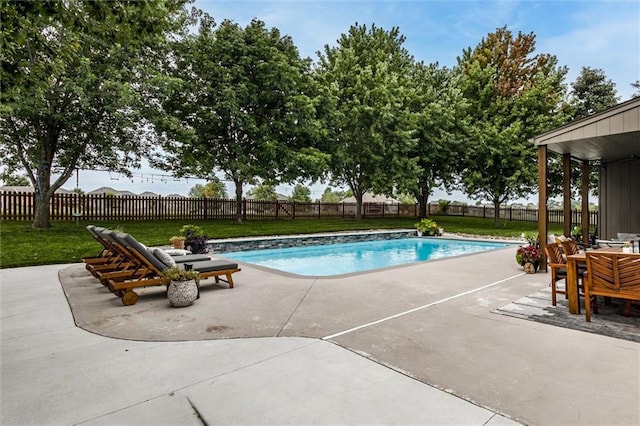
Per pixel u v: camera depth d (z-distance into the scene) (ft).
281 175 56.90
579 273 15.48
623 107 20.02
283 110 55.67
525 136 58.49
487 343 11.18
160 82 40.01
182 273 15.66
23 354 10.46
